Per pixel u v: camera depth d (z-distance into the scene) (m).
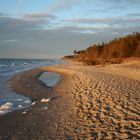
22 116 10.03
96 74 26.47
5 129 8.39
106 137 6.87
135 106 10.22
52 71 38.84
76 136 7.19
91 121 8.55
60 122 8.81
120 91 13.97
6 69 43.50
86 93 14.13
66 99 13.15
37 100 13.81
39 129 8.19
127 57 65.56
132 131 7.23
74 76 26.66
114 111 9.59
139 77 21.34
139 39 72.31
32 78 26.91
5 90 17.61
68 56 177.25
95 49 97.44
